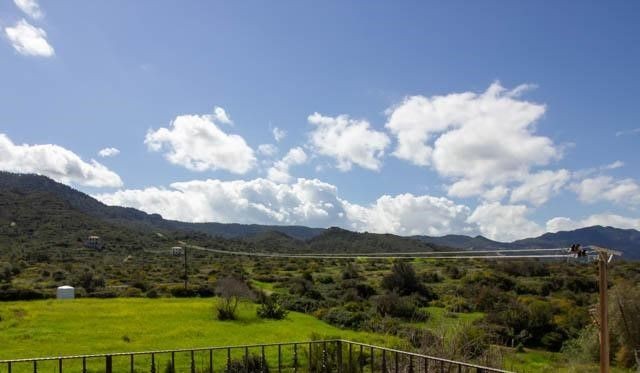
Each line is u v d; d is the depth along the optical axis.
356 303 48.19
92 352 27.98
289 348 28.72
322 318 44.88
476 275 57.84
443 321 20.95
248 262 92.25
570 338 34.22
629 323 30.25
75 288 58.91
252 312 45.38
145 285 63.31
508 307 38.72
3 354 26.97
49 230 103.12
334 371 16.44
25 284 60.66
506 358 21.72
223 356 26.61
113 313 42.38
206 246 107.06
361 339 26.50
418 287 53.88
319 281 67.88
